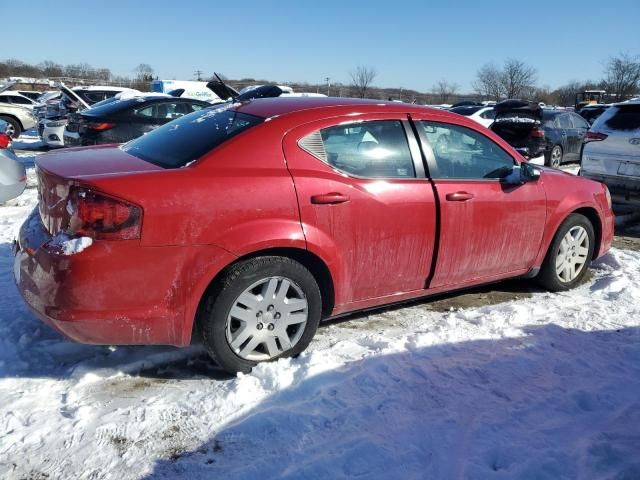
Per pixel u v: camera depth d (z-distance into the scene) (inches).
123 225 106.3
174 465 96.4
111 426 105.4
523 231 166.6
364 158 136.5
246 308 122.1
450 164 151.5
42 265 108.3
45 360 128.1
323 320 141.9
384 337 145.2
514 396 120.9
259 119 130.6
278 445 102.3
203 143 126.3
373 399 116.7
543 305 172.1
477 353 138.7
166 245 110.1
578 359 137.9
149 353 132.9
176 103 386.3
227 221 115.3
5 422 104.9
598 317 164.1
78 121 374.3
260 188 119.3
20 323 141.9
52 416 107.9
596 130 291.3
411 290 149.5
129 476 93.7
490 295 182.1
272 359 127.8
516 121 473.7
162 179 111.7
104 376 123.5
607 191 197.3
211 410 111.7
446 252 149.8
